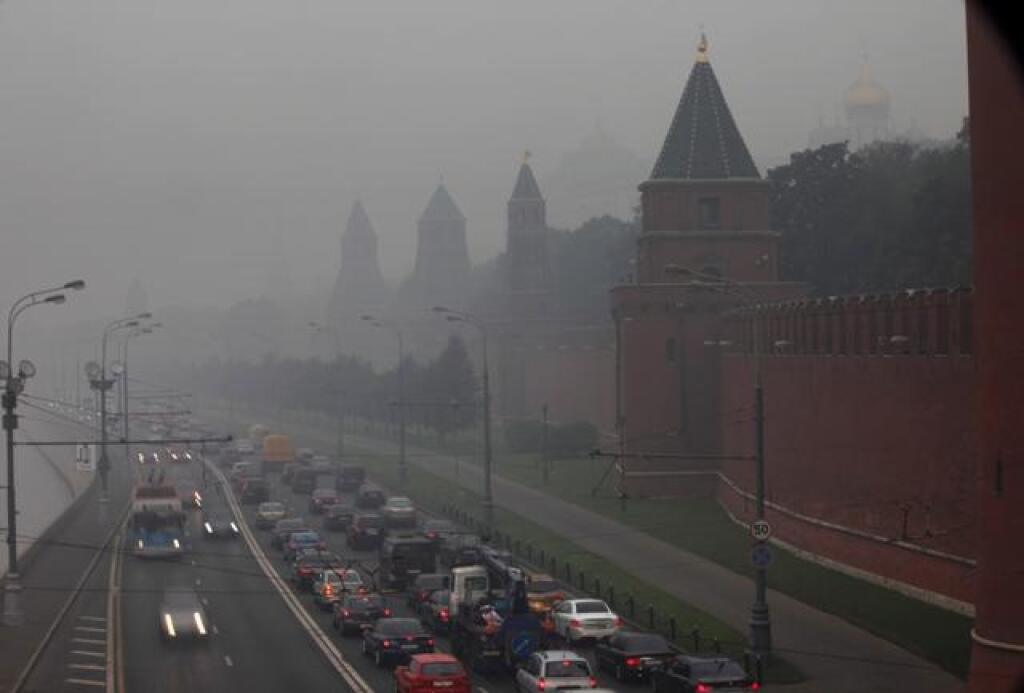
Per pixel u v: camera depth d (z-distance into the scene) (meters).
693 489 119.81
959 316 66.06
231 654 66.81
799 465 88.75
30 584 90.75
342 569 83.50
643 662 58.19
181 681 60.25
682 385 119.81
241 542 113.12
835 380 81.81
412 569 84.69
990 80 48.97
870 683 54.91
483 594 69.56
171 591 79.56
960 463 65.81
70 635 72.88
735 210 124.00
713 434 119.75
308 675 61.38
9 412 78.12
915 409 70.56
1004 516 49.09
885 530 74.38
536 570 87.50
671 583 80.62
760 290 120.00
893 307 73.75
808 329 87.38
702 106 126.50
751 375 101.31
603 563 89.12
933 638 61.56
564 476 142.75
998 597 49.34
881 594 71.69
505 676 62.00
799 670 57.53
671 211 124.06
